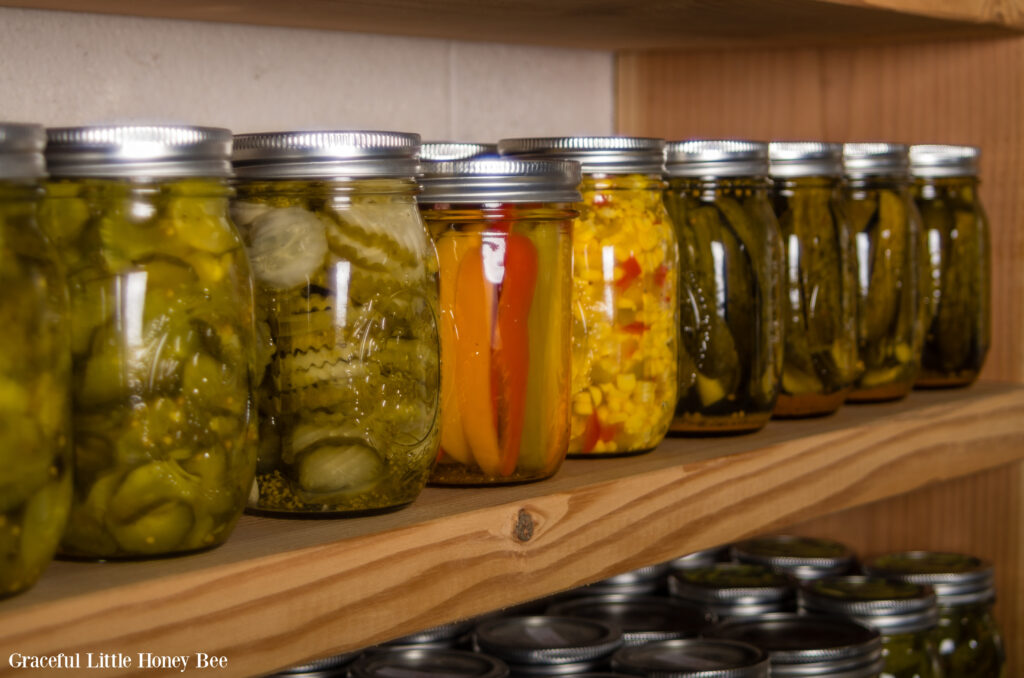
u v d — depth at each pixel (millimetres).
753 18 986
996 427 1110
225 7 815
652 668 835
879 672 958
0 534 464
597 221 780
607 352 774
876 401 1052
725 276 856
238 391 553
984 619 1142
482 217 678
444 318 684
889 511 1281
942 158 1122
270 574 540
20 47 790
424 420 627
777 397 916
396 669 831
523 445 694
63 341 494
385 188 614
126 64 848
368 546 579
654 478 747
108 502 521
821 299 947
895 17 998
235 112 919
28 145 474
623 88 1283
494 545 642
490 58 1125
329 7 835
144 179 522
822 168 951
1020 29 1119
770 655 910
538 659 849
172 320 528
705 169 857
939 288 1137
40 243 486
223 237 552
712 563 1160
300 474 603
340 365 600
